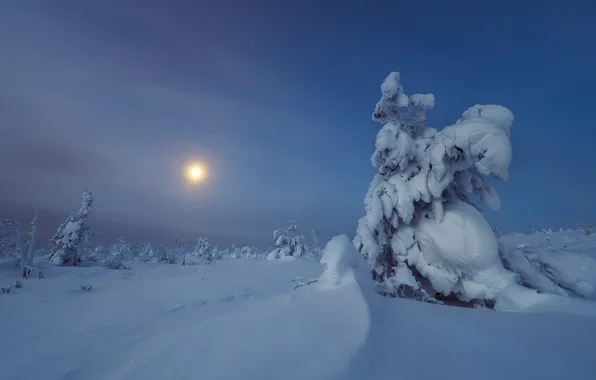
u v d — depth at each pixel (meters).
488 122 7.46
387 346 3.27
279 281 13.20
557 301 5.54
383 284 7.99
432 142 8.42
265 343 3.11
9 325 5.85
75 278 13.13
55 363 3.92
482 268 7.29
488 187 8.73
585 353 3.61
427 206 8.55
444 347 3.55
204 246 32.91
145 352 3.76
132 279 13.18
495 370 3.11
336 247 5.16
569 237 27.25
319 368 2.62
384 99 8.87
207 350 3.05
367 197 8.77
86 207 19.42
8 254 14.42
